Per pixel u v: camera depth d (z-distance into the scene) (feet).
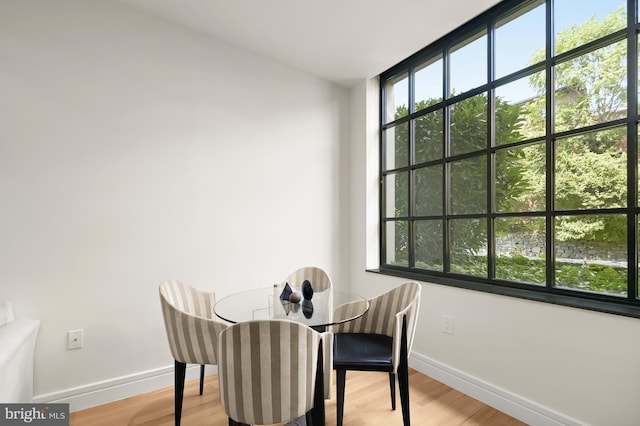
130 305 7.29
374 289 9.89
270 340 3.86
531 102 6.64
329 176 10.51
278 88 9.51
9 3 6.25
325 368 5.01
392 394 6.61
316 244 10.21
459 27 8.07
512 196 6.97
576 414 5.40
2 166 6.14
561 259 6.14
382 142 10.53
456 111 8.22
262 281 9.13
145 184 7.51
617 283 5.42
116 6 7.25
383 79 10.49
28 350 5.78
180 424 6.17
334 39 8.34
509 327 6.39
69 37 6.76
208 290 8.27
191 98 8.13
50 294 6.48
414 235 9.36
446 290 7.68
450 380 7.50
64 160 6.66
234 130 8.75
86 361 6.81
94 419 6.36
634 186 5.24
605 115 5.58
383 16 7.38
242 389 3.95
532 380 6.01
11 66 6.24
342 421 5.69
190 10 7.45
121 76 7.27
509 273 7.00
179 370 5.95
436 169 8.73
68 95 6.72
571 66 6.05
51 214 6.53
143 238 7.47
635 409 4.77
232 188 8.68
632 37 5.27
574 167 5.98
